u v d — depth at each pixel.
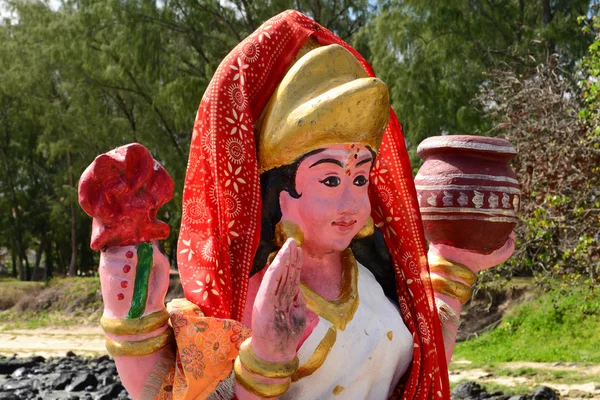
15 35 22.03
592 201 7.25
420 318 1.92
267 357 1.51
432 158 2.20
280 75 1.82
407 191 2.01
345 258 1.90
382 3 16.38
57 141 21.36
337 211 1.73
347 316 1.77
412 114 14.74
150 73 16.91
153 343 1.58
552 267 7.69
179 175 17.59
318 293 1.80
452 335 2.13
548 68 8.48
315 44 1.92
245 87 1.76
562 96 7.92
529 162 7.39
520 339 10.81
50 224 26.62
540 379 8.01
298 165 1.73
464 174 2.12
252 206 1.70
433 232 2.15
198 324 1.59
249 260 1.68
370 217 1.93
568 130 7.23
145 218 1.59
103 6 16.91
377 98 1.67
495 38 14.78
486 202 2.09
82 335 17.16
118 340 1.57
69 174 22.95
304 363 1.69
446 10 14.52
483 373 8.73
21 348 14.92
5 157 25.25
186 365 1.56
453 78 14.90
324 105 1.66
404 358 1.89
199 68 17.94
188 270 1.75
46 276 28.22
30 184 26.38
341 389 1.74
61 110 21.58
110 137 19.95
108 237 1.57
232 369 1.59
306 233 1.77
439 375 1.92
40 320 18.75
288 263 1.49
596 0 9.90
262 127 1.77
